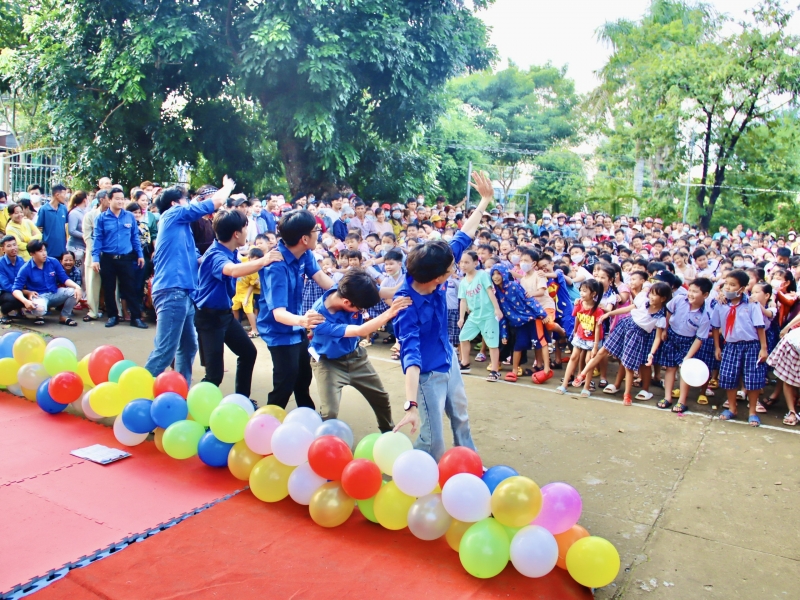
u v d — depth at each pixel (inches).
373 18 473.7
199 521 118.0
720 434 179.2
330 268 276.8
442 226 466.0
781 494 141.4
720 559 114.8
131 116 512.1
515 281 230.8
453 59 516.4
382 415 151.1
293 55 443.5
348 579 101.3
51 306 282.7
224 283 156.9
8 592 94.5
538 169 1262.3
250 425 127.3
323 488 117.1
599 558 98.3
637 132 912.3
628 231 509.4
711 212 941.8
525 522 103.0
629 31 1032.8
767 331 210.4
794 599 103.5
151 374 160.1
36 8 582.9
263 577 101.1
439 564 107.1
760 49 832.9
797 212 954.7
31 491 126.7
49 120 533.3
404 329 119.3
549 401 205.6
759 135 880.9
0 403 177.0
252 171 595.8
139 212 293.1
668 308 201.8
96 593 95.7
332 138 514.6
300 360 154.9
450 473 112.8
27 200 344.2
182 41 451.2
